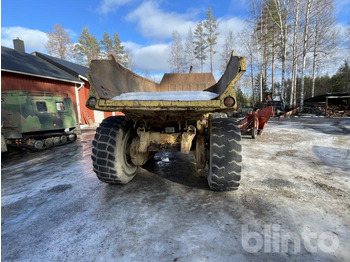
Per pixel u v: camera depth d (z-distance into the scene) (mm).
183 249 1397
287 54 21016
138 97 1997
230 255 1326
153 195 2256
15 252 1425
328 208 1887
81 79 12906
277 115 15703
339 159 3637
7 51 10789
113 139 2299
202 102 1714
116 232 1612
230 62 2006
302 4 17062
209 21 31359
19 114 5160
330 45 18766
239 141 2055
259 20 22656
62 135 6496
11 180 3098
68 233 1624
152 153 3400
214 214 1825
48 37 30969
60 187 2637
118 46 37031
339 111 16328
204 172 3023
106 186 2570
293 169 3082
